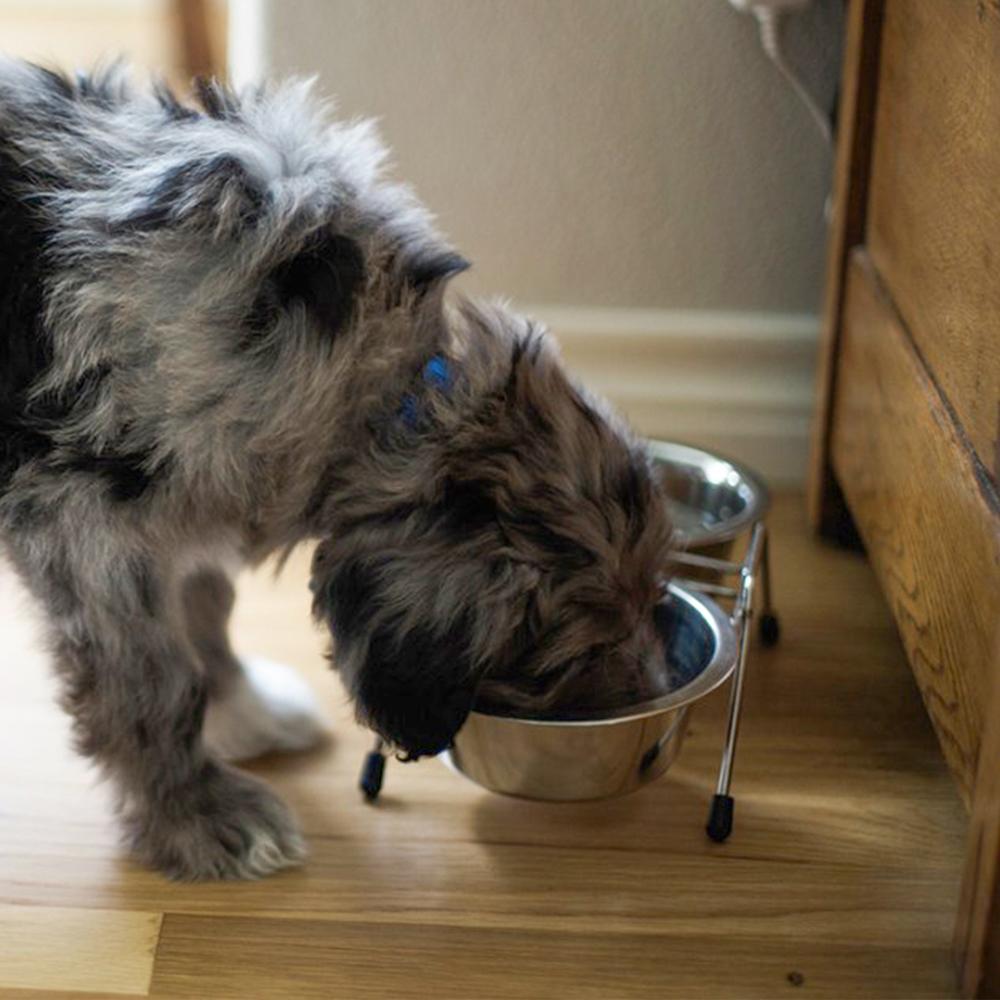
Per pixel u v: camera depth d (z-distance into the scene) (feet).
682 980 4.89
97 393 4.79
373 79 7.58
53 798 5.68
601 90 7.55
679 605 5.79
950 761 5.24
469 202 7.80
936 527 5.45
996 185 4.83
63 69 5.68
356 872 5.34
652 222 7.80
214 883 5.27
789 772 5.90
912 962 4.98
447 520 4.91
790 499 7.97
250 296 4.81
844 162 6.91
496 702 5.11
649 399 8.04
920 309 5.86
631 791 5.40
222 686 5.89
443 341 5.13
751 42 7.45
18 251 4.84
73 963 4.91
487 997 4.81
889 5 6.45
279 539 5.24
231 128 5.13
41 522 4.93
